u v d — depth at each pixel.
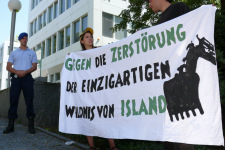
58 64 19.94
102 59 3.19
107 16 16.75
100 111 3.06
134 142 3.87
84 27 17.17
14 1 8.20
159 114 2.33
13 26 8.33
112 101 2.92
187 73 2.16
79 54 3.53
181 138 2.10
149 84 2.49
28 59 4.59
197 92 2.06
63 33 19.91
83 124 3.24
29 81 4.55
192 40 2.18
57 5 21.02
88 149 3.58
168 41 2.38
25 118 5.65
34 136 4.36
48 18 22.20
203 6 2.17
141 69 2.61
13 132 4.59
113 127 2.84
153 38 2.54
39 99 5.66
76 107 3.39
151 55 2.53
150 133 2.37
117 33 17.11
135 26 9.62
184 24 2.28
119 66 2.92
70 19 18.56
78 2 17.62
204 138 1.97
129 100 2.69
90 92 3.25
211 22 2.10
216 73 2.01
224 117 3.78
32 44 25.38
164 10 2.55
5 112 7.52
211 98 1.99
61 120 3.47
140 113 2.53
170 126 2.19
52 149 3.59
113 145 3.16
